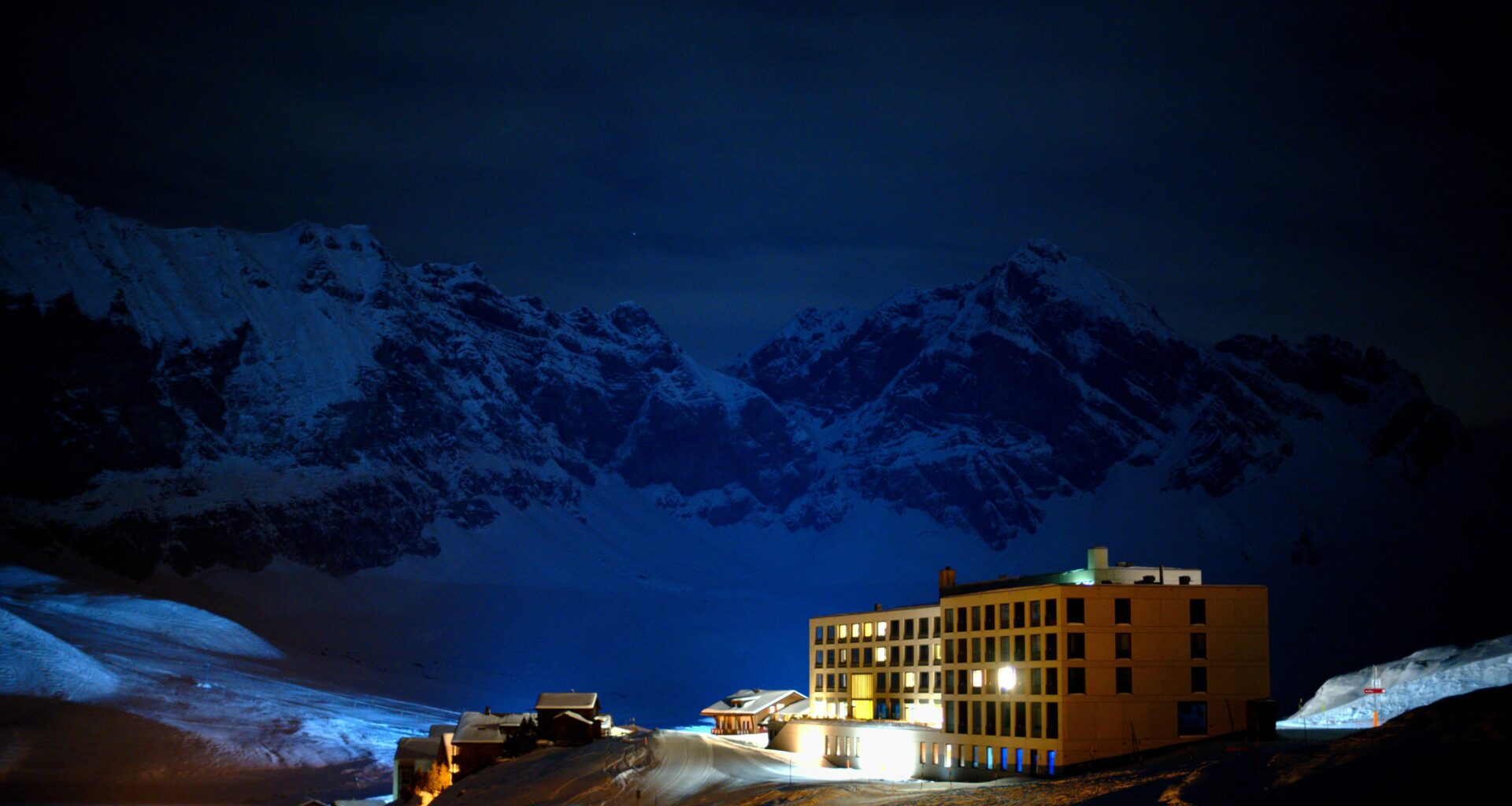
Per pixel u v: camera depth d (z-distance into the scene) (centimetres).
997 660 12131
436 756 17312
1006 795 9944
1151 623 11250
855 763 14550
